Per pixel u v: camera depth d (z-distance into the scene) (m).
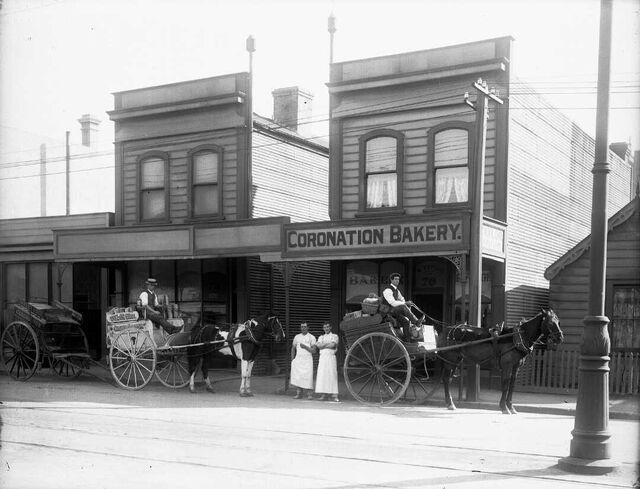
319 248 20.06
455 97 20.78
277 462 10.34
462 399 18.17
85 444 11.66
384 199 21.88
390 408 16.78
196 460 10.45
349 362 18.30
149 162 26.20
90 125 44.41
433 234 18.42
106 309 26.95
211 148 24.89
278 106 30.03
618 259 19.92
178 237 22.84
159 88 25.98
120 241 23.89
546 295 23.09
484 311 20.42
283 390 19.72
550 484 9.16
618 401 17.86
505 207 20.02
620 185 30.05
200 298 25.34
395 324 17.73
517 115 20.97
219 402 17.59
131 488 8.76
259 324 19.09
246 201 24.25
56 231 25.03
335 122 22.64
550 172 23.70
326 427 13.59
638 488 8.94
